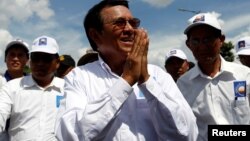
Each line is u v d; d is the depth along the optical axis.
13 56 5.12
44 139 3.85
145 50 2.03
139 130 2.10
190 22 3.39
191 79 3.67
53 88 4.10
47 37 4.11
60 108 2.19
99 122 1.90
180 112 2.06
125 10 2.18
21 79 4.11
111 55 2.25
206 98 3.54
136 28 2.18
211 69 3.56
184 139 2.08
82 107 2.06
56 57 4.16
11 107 3.90
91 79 2.23
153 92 2.02
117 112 1.93
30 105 3.92
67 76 2.33
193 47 3.42
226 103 3.49
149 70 2.31
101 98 1.94
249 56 5.60
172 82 2.31
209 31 3.29
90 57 4.79
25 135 3.84
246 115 3.45
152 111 2.05
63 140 2.00
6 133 3.96
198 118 3.59
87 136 1.91
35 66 3.97
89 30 2.33
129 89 1.95
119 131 2.06
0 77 5.05
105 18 2.17
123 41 2.15
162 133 2.07
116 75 2.23
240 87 3.46
